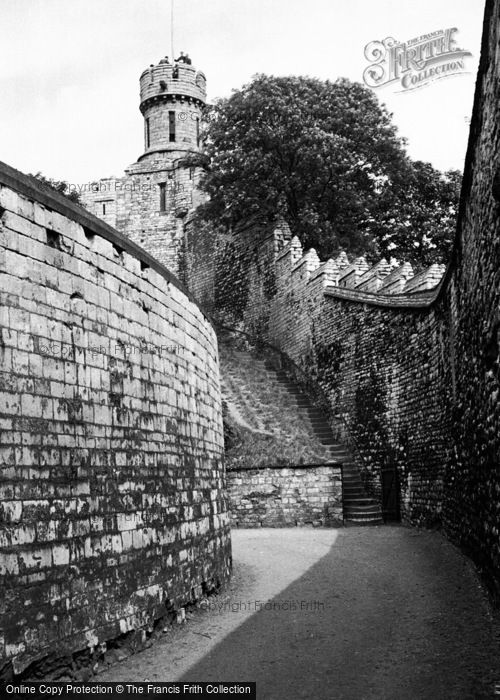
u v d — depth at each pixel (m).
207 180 34.56
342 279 28.50
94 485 8.02
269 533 19.48
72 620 7.34
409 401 19.73
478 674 7.12
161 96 50.56
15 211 7.07
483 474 10.44
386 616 9.88
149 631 8.96
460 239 12.25
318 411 27.02
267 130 32.06
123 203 46.91
